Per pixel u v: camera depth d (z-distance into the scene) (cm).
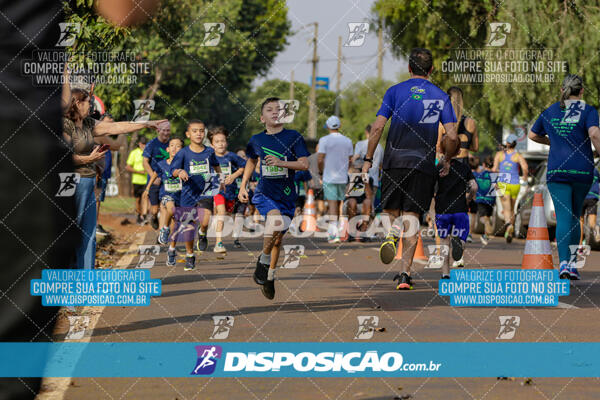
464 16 2586
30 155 778
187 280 917
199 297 779
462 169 866
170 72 3631
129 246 1384
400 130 794
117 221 1941
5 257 730
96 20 1056
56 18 909
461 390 444
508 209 1575
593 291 828
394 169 796
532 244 898
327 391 444
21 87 800
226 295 793
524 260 902
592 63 2378
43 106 793
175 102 4091
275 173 709
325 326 623
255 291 822
